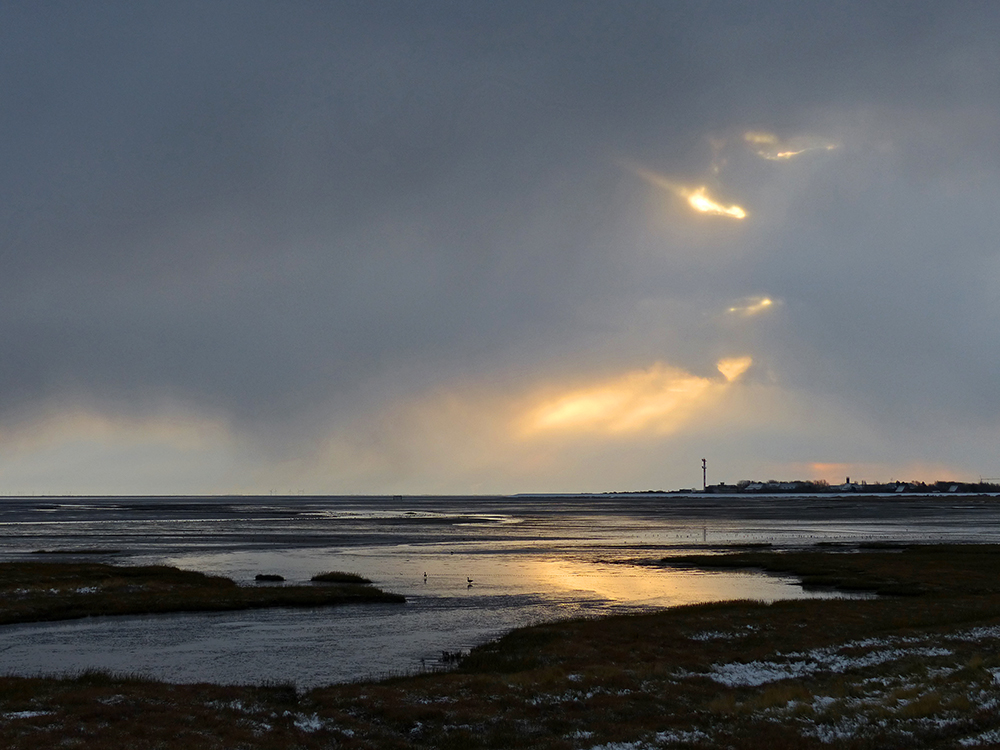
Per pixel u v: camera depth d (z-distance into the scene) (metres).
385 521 197.50
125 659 36.66
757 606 49.28
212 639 41.78
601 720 24.75
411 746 22.52
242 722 23.83
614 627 41.06
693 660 33.25
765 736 22.00
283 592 57.19
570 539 126.81
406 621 47.75
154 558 90.25
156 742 21.08
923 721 22.25
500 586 65.31
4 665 35.19
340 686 29.64
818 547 105.50
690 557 88.50
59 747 20.11
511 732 23.66
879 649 33.91
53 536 131.25
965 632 36.72
